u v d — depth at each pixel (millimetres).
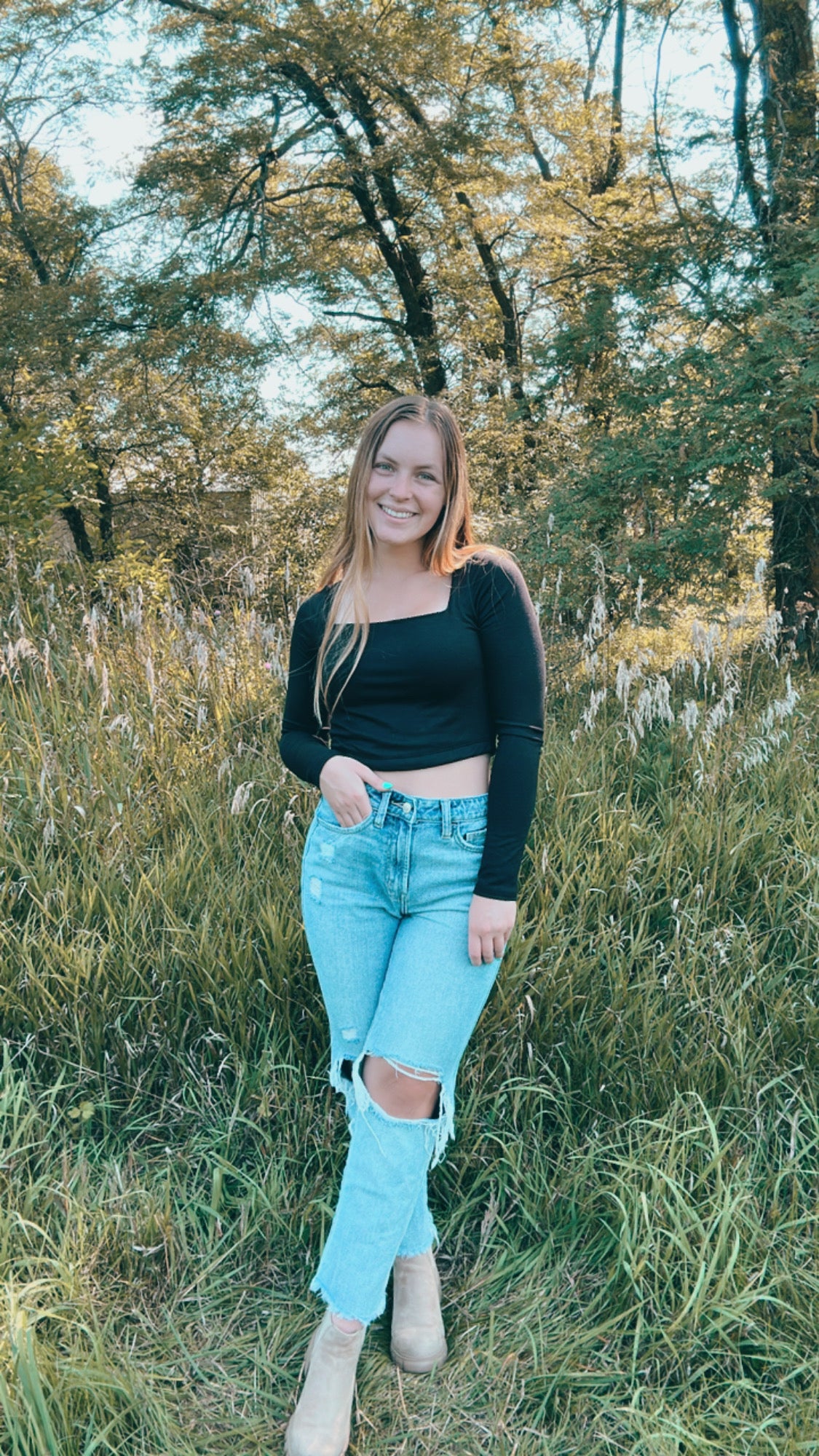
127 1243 2027
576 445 10219
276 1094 2377
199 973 2561
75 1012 2482
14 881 2934
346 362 16750
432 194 14492
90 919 2736
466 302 15672
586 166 14727
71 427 8523
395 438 1726
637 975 2652
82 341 14469
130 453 17234
